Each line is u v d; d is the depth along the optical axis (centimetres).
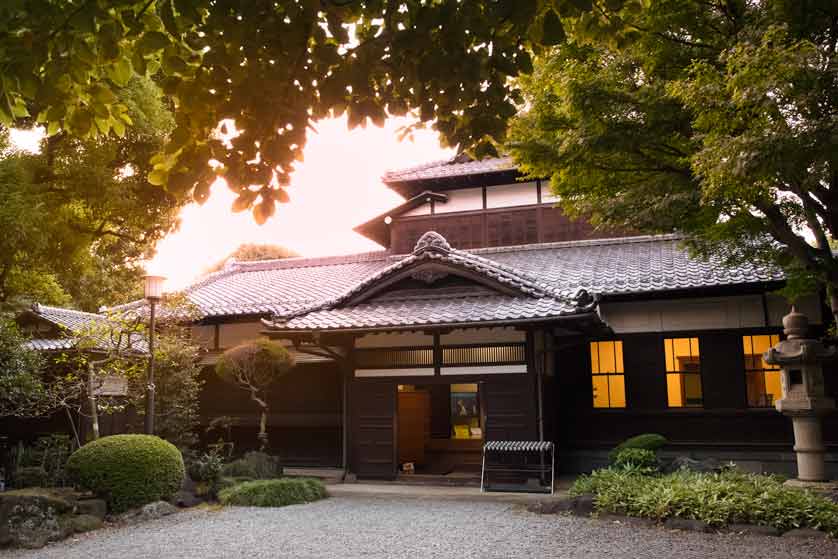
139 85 962
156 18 352
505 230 1708
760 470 1218
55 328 1570
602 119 741
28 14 315
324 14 369
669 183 777
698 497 823
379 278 1266
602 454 1316
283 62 345
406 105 398
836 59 523
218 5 329
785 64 510
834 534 725
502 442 1127
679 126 727
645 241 1611
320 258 2016
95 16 317
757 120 544
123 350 1230
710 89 572
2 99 334
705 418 1273
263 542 788
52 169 970
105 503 926
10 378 1018
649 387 1313
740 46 552
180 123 346
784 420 1224
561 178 861
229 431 1483
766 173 527
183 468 1029
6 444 1482
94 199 993
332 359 1326
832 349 949
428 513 952
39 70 339
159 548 770
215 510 1003
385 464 1245
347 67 358
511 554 699
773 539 729
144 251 1398
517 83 811
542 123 825
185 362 1307
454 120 402
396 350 1261
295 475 1331
